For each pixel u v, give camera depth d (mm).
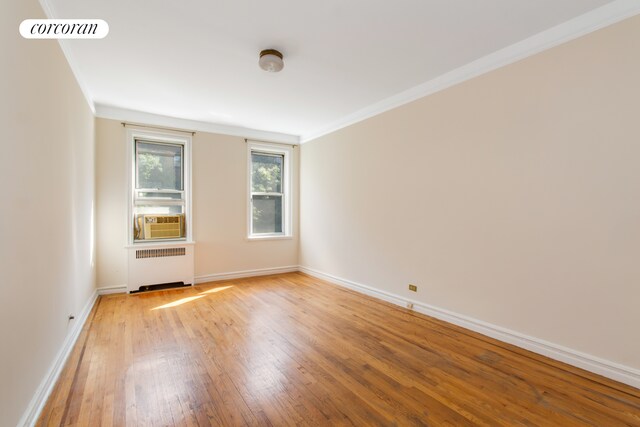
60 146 2236
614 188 2010
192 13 2092
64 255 2326
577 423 1641
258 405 1786
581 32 2127
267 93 3537
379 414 1713
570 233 2207
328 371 2170
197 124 4652
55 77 2121
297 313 3369
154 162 4441
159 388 1948
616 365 2000
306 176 5414
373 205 3969
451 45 2521
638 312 1921
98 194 3947
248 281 4855
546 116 2318
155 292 4172
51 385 1919
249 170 5125
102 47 2512
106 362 2275
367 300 3842
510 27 2273
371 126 3965
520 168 2477
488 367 2213
